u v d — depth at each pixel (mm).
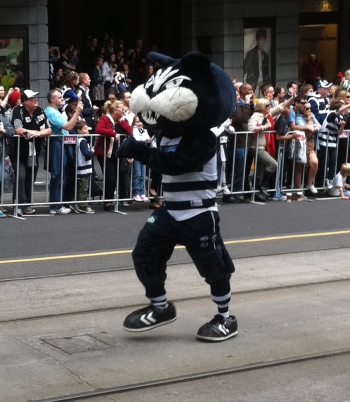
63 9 23031
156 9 23188
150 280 6449
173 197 6281
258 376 5816
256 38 21469
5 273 8547
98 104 19094
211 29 21344
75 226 11000
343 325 6980
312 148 13227
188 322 7043
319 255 9453
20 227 10891
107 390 5500
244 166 12750
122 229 10828
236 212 12102
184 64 6027
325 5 23141
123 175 12164
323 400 5391
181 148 6105
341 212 12188
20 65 17672
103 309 7383
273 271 8742
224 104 6113
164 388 5586
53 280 8312
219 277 6473
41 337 6605
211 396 5445
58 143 11625
